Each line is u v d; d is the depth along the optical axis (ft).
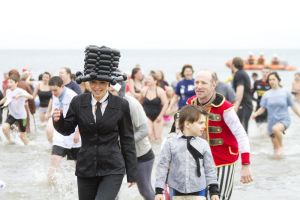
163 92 49.03
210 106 21.20
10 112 49.21
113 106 19.57
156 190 19.42
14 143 50.26
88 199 19.77
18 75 50.01
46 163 40.57
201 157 19.42
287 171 38.19
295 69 248.73
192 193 19.34
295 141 54.13
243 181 21.21
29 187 32.63
